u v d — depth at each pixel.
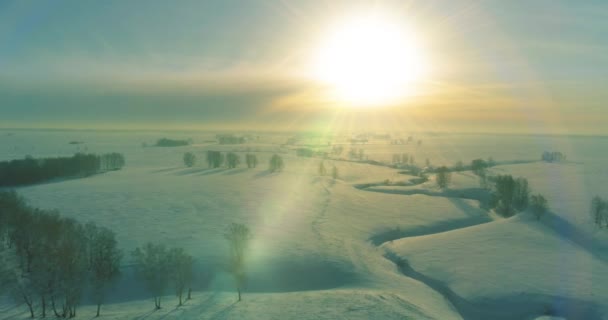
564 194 155.88
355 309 57.72
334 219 119.06
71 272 54.88
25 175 177.62
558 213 118.06
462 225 122.69
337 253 85.62
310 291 69.19
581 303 60.78
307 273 76.50
